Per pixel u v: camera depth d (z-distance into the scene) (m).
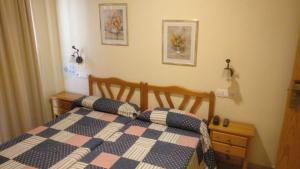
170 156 2.31
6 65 3.16
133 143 2.54
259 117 2.84
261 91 2.75
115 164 2.18
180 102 3.21
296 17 2.43
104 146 2.50
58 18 3.75
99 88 3.74
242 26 2.66
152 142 2.55
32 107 3.63
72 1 3.55
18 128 3.44
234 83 2.86
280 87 2.66
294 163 2.34
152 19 3.09
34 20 3.53
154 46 3.19
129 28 3.27
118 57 3.48
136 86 3.43
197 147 2.53
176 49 3.06
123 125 2.96
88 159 2.26
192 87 3.11
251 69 2.74
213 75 2.95
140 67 3.37
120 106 3.25
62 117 3.16
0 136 3.25
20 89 3.31
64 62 3.95
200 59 2.96
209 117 3.06
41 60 3.72
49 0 3.65
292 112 2.22
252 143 2.95
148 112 3.07
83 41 3.67
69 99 3.67
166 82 3.25
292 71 2.39
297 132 2.24
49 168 2.13
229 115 2.99
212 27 2.80
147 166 2.16
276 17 2.50
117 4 3.25
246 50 2.71
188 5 2.85
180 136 2.68
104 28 3.44
